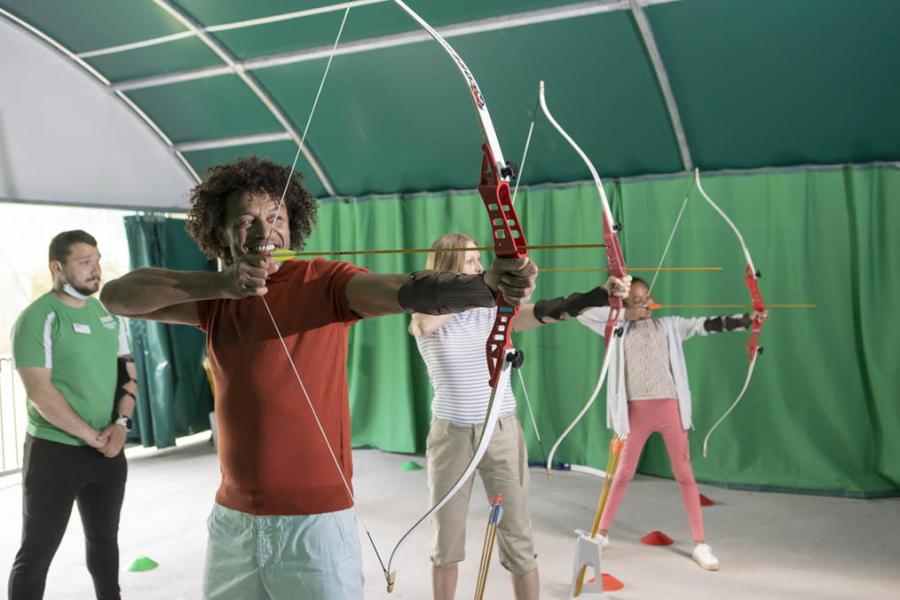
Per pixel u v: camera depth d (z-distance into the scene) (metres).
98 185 4.27
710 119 3.38
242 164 1.22
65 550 2.91
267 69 3.74
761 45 2.99
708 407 3.61
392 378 4.30
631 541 2.89
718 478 3.58
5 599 2.51
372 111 3.86
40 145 3.99
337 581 1.12
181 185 4.72
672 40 3.05
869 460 3.41
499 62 3.36
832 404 3.43
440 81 3.56
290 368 1.13
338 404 1.16
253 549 1.14
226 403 1.16
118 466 2.03
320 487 1.13
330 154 4.25
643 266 3.71
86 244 2.01
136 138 4.45
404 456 4.29
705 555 2.63
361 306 1.12
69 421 1.90
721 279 3.58
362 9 3.20
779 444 3.50
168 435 4.57
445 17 3.17
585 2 2.95
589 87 3.36
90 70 4.14
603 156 3.71
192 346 4.82
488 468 1.96
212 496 3.60
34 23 3.83
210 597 1.20
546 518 3.18
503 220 0.90
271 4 3.27
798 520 3.09
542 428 3.94
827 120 3.25
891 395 3.35
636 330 2.76
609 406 2.78
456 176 4.14
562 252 3.87
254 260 0.96
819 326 3.45
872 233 3.37
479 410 1.95
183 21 3.47
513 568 1.97
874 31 2.84
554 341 3.91
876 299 3.37
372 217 4.39
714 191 3.57
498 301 1.00
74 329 1.98
